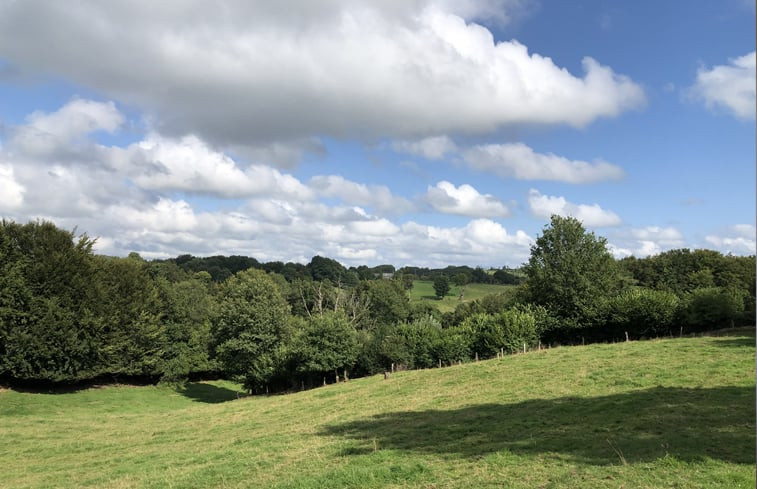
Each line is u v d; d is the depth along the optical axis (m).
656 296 46.72
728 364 23.52
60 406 46.84
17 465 21.17
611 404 18.22
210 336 67.81
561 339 55.19
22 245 50.50
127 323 58.47
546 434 15.16
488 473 11.51
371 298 93.31
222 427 26.94
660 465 10.68
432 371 37.94
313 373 50.69
